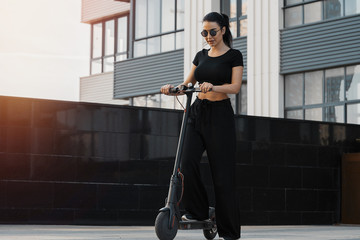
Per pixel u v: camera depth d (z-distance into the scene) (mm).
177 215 4059
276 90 15586
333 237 5199
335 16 14703
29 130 6922
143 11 19484
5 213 6746
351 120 14375
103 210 7230
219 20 4273
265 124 8477
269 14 15883
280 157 8562
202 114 4227
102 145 7293
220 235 4266
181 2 18297
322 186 8961
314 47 14922
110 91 22828
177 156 4133
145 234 5395
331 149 9109
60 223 6988
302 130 8828
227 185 4199
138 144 7504
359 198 8930
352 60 14133
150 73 18922
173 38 18516
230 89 4125
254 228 7480
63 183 7035
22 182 6840
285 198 8570
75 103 7184
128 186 7395
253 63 16109
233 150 4234
